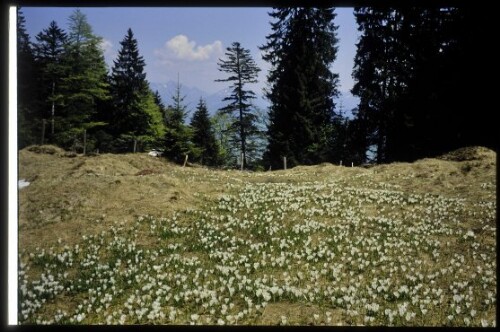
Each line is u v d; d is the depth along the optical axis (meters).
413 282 11.91
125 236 15.28
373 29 45.25
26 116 52.38
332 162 50.22
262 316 10.02
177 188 20.62
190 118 67.62
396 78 44.25
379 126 45.66
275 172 35.31
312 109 50.31
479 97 33.59
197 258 13.66
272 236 16.00
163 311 10.23
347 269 13.02
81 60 58.09
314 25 50.91
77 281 11.77
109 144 61.25
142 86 66.88
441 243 15.09
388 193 23.19
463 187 23.27
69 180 19.95
